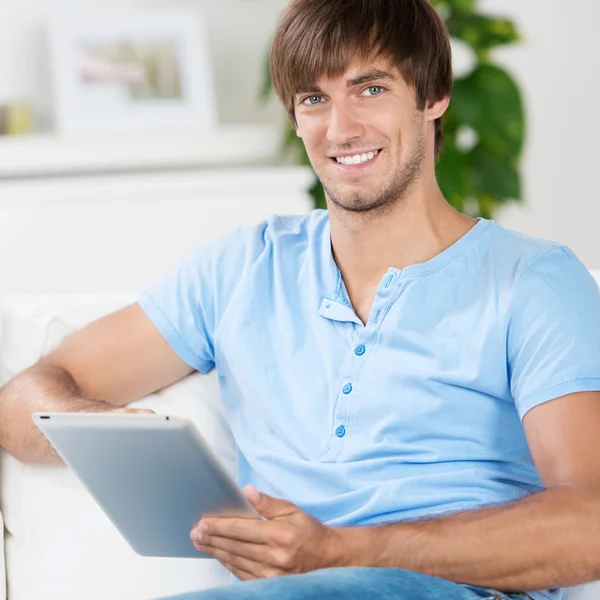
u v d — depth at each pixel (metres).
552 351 1.81
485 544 1.68
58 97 4.79
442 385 1.91
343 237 2.04
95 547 2.13
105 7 5.05
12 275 4.61
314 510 1.95
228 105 5.24
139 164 4.97
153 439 1.61
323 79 1.97
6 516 2.16
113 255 4.67
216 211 4.71
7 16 4.93
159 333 2.20
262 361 2.08
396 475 1.92
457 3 4.65
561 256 1.92
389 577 1.61
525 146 5.07
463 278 1.95
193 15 4.93
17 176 4.85
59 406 2.07
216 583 2.09
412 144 1.98
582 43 5.20
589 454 1.72
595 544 1.65
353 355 1.97
